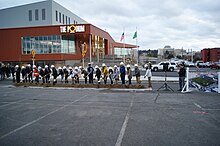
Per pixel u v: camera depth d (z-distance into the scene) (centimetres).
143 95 1411
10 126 745
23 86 1977
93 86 1820
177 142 575
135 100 1232
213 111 948
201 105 1078
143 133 651
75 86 1855
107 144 564
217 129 690
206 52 6681
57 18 5869
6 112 961
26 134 657
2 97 1390
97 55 5306
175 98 1286
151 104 1112
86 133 656
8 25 6034
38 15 5703
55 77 1988
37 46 4541
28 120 822
